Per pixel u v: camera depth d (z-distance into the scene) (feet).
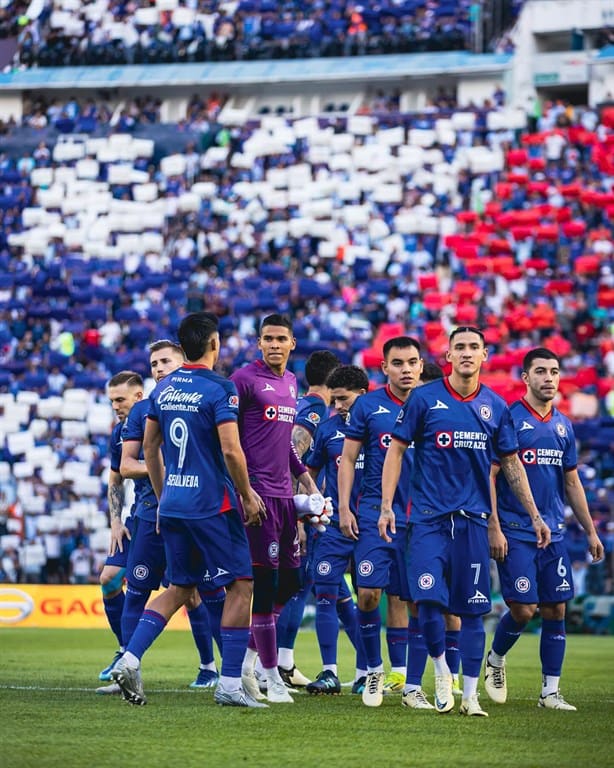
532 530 77.25
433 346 236.84
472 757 52.75
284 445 77.97
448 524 70.18
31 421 245.24
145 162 291.58
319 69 307.58
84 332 258.37
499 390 219.61
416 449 71.77
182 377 68.95
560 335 239.91
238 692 70.79
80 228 281.95
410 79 305.32
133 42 325.01
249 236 271.69
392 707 73.77
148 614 67.92
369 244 265.54
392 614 85.25
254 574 76.59
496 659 78.84
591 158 268.82
